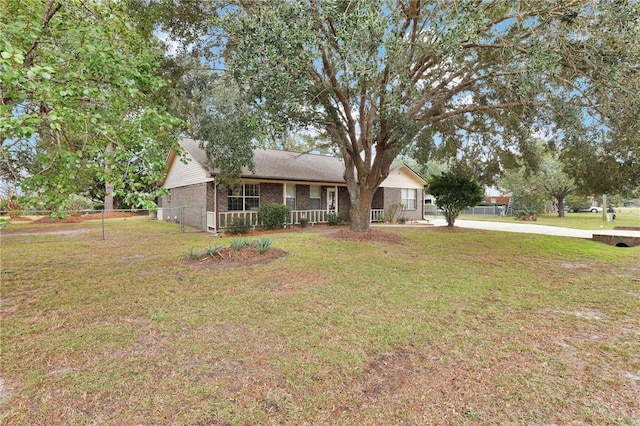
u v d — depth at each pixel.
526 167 12.38
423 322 3.77
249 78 6.53
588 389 2.50
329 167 18.61
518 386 2.53
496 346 3.20
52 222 16.92
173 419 2.13
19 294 4.73
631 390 2.49
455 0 5.57
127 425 2.07
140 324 3.66
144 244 9.52
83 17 4.57
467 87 8.77
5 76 2.78
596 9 5.82
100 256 7.59
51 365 2.79
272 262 6.79
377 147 9.98
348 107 9.23
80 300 4.46
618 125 7.22
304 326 3.62
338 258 7.28
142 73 4.90
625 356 3.02
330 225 16.06
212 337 3.34
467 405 2.30
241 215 13.59
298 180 15.05
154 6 7.37
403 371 2.75
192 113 8.84
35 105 3.95
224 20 6.66
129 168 3.75
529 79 6.01
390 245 9.35
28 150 4.29
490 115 10.15
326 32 6.23
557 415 2.21
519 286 5.32
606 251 8.84
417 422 2.13
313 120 8.46
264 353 3.01
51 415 2.17
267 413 2.20
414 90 6.53
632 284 5.49
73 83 3.56
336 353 3.01
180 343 3.20
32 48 4.09
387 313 4.04
